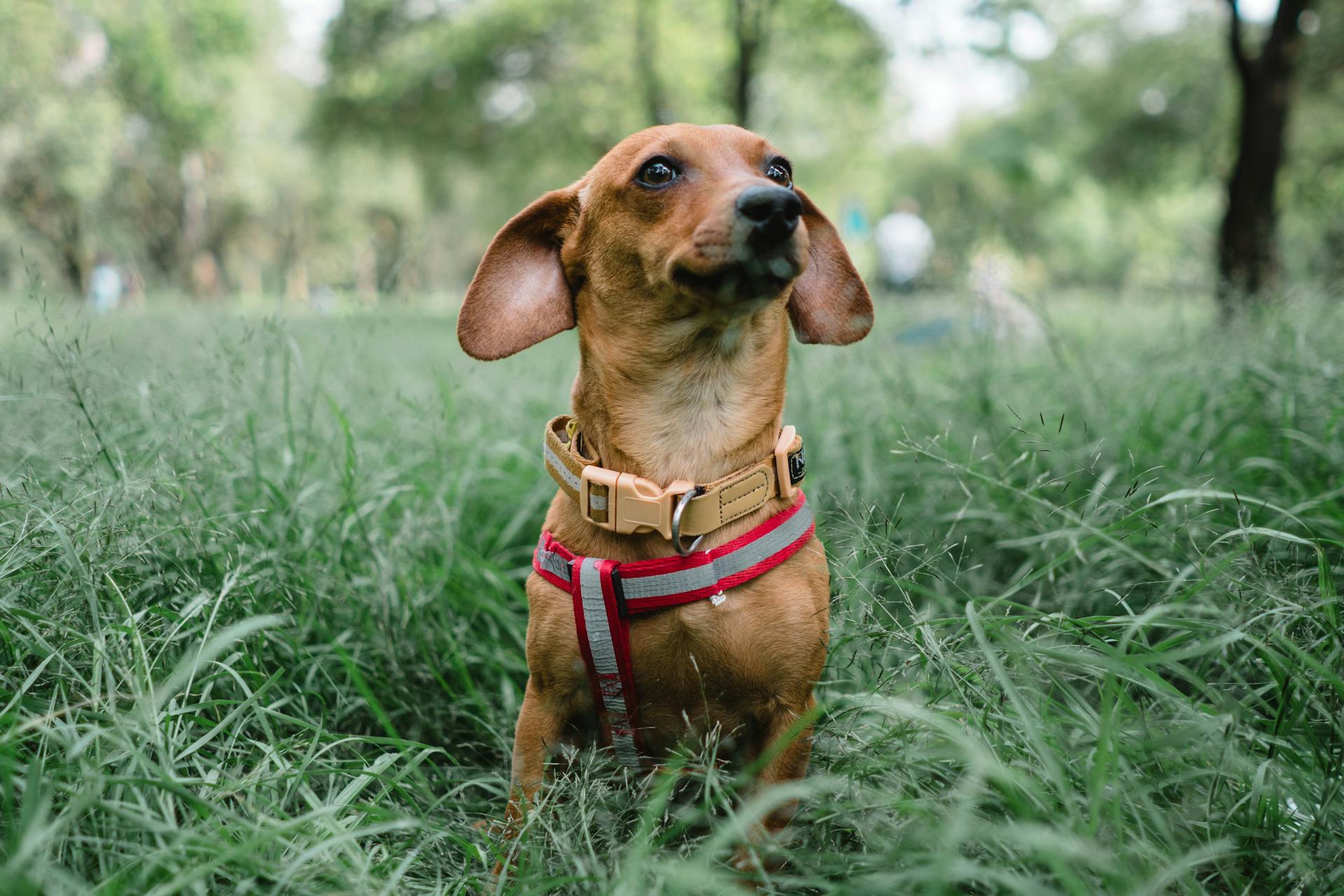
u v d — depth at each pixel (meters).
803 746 2.33
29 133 16.02
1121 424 4.07
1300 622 2.31
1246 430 3.80
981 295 5.24
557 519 2.56
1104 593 3.04
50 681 2.20
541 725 2.45
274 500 3.18
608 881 1.79
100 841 1.65
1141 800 1.82
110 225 7.06
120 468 2.69
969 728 2.04
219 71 22.78
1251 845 1.90
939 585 3.22
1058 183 38.22
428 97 22.44
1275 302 4.89
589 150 22.91
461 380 4.61
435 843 2.11
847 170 25.05
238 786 1.88
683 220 2.39
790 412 4.60
